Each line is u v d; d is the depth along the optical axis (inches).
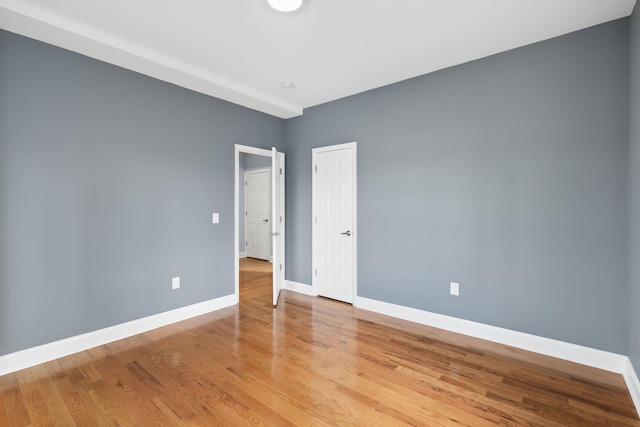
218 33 97.5
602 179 93.0
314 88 142.3
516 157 106.8
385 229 139.2
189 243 135.3
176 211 130.9
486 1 82.2
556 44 99.5
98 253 108.9
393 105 136.2
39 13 85.4
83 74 105.0
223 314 139.4
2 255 90.2
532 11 86.5
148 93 121.6
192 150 136.3
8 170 91.0
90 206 107.0
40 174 96.6
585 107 95.3
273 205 153.1
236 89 137.3
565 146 98.5
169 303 128.6
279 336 116.1
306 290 172.4
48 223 98.1
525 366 94.4
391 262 137.5
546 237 101.9
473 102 115.3
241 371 91.7
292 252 179.5
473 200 115.6
